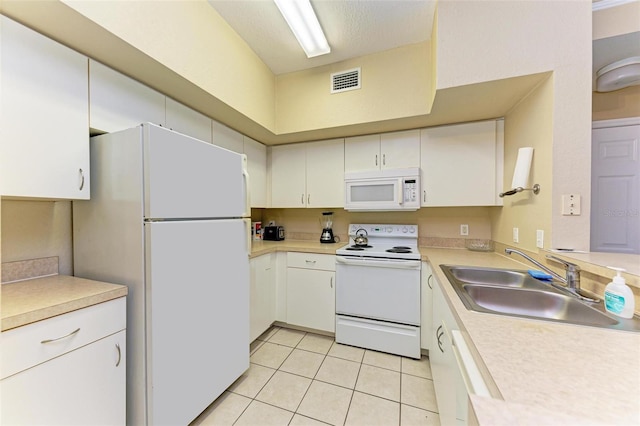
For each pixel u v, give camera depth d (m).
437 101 1.76
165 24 1.38
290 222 3.19
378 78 2.13
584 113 1.35
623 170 1.85
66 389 0.95
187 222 1.32
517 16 1.44
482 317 0.88
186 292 1.31
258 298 2.26
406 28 1.84
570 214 1.37
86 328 1.01
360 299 2.22
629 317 0.85
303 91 2.39
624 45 1.63
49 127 1.11
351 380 1.76
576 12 1.36
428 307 2.03
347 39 1.95
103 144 1.26
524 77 1.45
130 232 1.19
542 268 1.36
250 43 2.02
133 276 1.18
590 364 0.60
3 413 0.80
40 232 1.33
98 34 1.14
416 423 1.40
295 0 1.55
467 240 2.48
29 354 0.86
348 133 2.50
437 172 2.27
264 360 2.01
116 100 1.38
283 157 2.86
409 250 2.31
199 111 1.94
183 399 1.29
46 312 0.89
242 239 1.73
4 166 0.98
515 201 1.84
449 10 1.55
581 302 1.02
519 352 0.65
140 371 1.16
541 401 0.47
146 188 1.15
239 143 2.42
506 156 2.03
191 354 1.34
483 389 0.58
